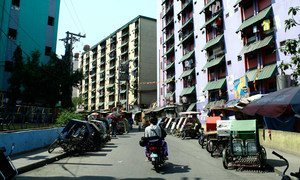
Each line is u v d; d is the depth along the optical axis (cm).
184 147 1666
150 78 6206
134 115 5894
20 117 1473
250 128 973
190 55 3512
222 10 2803
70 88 3042
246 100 1609
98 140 1477
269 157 1181
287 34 1844
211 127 1533
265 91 2044
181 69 3978
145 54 6259
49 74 2861
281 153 1316
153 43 6419
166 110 4100
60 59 3047
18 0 3381
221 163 1086
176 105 3794
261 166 957
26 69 2770
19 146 1203
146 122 3812
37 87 2802
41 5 3662
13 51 3216
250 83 2217
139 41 6253
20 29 3362
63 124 1884
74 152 1321
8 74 3120
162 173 873
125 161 1111
